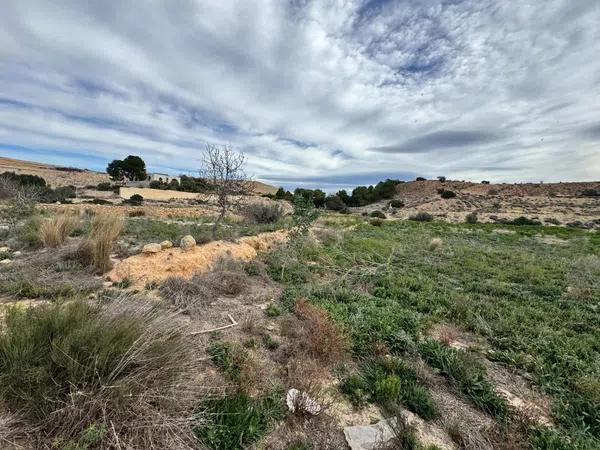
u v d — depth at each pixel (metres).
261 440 1.94
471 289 6.09
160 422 1.74
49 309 2.19
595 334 4.16
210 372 2.49
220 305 4.03
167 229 9.06
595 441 2.17
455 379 2.79
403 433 2.04
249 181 7.54
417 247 10.91
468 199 60.78
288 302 4.32
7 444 1.52
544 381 2.92
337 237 10.89
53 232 5.79
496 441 2.09
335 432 2.09
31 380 1.71
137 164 54.72
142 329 2.14
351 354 3.11
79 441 1.53
